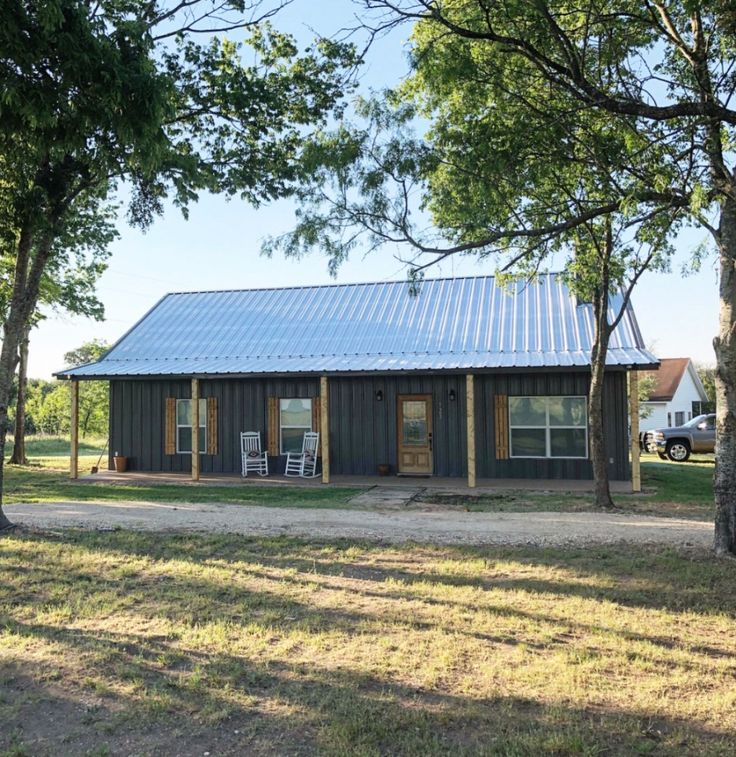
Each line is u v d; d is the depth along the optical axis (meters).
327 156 7.35
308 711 3.88
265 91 11.02
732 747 3.45
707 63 7.30
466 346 17.28
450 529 9.48
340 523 10.00
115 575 6.98
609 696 4.06
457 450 17.17
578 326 17.38
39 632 5.24
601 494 11.98
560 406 16.53
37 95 6.57
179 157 9.80
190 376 17.00
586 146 8.10
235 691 4.16
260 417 18.50
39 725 3.77
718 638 5.11
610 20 7.40
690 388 42.62
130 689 4.20
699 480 16.59
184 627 5.35
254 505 12.24
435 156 7.62
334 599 6.13
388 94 7.49
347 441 17.94
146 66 7.14
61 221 10.43
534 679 4.30
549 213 9.22
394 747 3.50
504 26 7.46
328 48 7.67
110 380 19.08
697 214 6.23
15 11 6.16
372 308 20.27
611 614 5.68
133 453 19.41
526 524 9.92
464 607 5.87
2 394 9.69
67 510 11.42
